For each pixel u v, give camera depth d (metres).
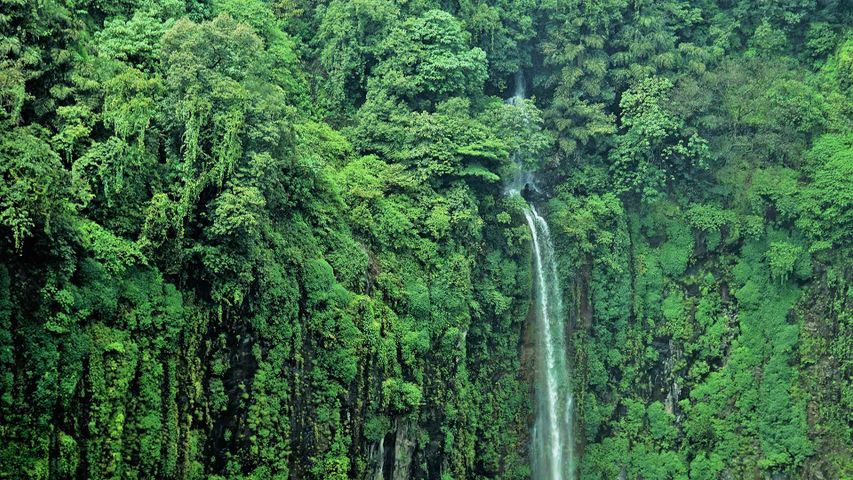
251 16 56.59
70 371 34.03
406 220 52.22
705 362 65.25
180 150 40.28
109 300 35.88
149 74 41.94
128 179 38.53
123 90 39.19
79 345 34.47
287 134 43.84
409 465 49.09
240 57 43.31
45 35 38.47
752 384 63.91
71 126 37.56
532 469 60.81
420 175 54.56
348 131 57.25
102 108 39.06
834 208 62.84
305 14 63.31
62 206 34.88
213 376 39.41
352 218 49.53
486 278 57.28
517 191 62.25
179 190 39.38
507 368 59.12
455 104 57.62
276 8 62.53
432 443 50.84
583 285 65.06
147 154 39.50
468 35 63.53
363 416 45.69
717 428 63.72
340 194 49.75
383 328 47.69
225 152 40.16
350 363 44.53
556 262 64.31
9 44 36.34
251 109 41.66
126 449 35.78
